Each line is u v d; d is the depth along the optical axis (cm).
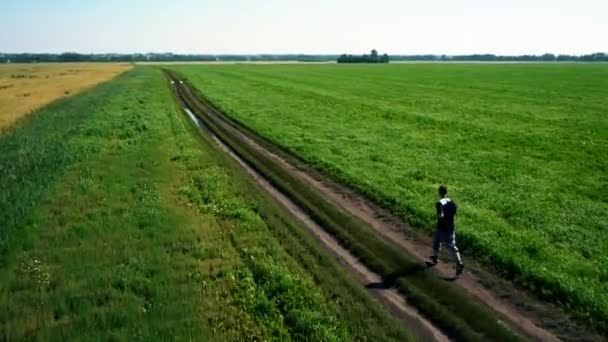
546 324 1248
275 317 1266
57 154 2902
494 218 1941
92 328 1212
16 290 1409
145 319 1249
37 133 3731
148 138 3528
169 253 1639
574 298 1341
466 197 2222
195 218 1952
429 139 3575
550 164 2834
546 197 2200
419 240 1769
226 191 2312
